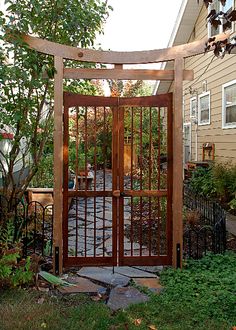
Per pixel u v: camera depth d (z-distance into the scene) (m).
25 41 3.91
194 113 12.20
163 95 4.09
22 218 4.74
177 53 4.02
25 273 3.39
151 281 3.75
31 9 4.45
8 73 3.97
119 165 4.09
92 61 3.99
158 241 4.16
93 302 3.23
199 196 7.52
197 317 2.92
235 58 8.63
